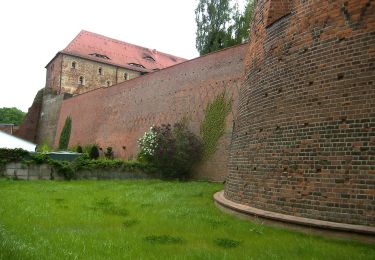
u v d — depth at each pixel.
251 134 12.16
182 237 8.27
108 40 64.25
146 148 27.84
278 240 8.07
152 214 11.23
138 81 36.62
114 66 60.44
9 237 7.33
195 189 18.78
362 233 7.98
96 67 58.97
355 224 8.48
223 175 25.02
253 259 6.66
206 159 26.58
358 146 8.75
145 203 13.56
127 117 37.16
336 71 9.50
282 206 10.09
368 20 9.11
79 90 57.22
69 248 7.09
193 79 29.52
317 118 9.68
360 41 9.16
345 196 8.76
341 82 9.34
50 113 54.84
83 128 44.53
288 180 10.07
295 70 10.61
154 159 27.69
